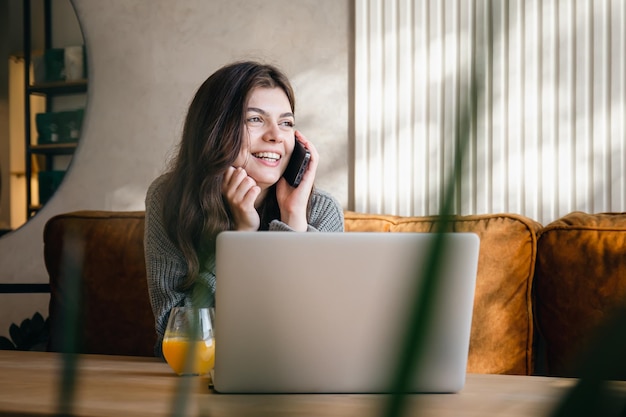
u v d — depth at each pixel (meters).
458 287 1.01
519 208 2.47
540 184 2.45
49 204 3.25
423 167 2.65
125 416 0.88
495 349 2.16
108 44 3.21
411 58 2.67
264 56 2.94
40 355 1.64
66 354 0.13
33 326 2.69
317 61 2.85
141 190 3.16
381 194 2.72
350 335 1.02
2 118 3.29
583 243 2.12
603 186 2.36
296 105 2.88
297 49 2.88
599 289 2.06
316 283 1.00
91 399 1.01
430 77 2.63
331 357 1.02
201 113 2.03
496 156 2.49
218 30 3.03
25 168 3.27
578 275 2.10
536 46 2.44
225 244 0.98
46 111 3.26
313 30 2.86
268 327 1.01
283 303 1.00
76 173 3.24
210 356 1.25
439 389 1.07
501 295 2.18
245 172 2.01
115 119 3.20
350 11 2.79
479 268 2.21
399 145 2.69
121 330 2.55
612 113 2.34
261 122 2.07
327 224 2.18
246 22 2.97
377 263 1.00
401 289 1.01
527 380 1.28
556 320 2.12
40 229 3.26
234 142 2.01
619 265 2.05
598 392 0.11
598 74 2.36
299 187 2.09
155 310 1.88
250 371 1.02
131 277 2.56
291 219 2.09
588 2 2.37
